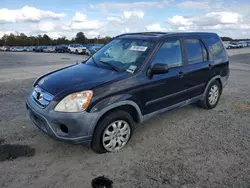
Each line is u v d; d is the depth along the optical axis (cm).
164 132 407
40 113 315
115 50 425
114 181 274
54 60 1977
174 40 421
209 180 277
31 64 1566
